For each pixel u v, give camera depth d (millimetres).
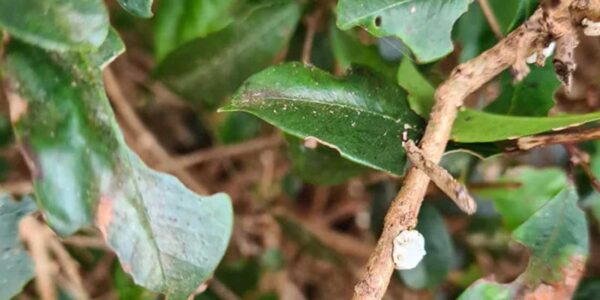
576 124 267
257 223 462
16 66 239
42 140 239
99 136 242
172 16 333
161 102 487
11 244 265
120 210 244
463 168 353
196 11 330
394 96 277
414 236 251
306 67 266
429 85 285
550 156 348
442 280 361
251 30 339
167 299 247
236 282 427
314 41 355
